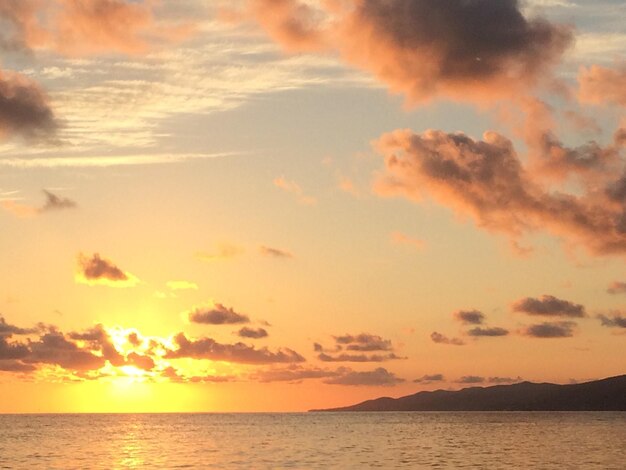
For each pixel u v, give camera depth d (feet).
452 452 561.84
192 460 503.61
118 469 447.83
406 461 484.74
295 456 531.91
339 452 569.23
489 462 474.08
